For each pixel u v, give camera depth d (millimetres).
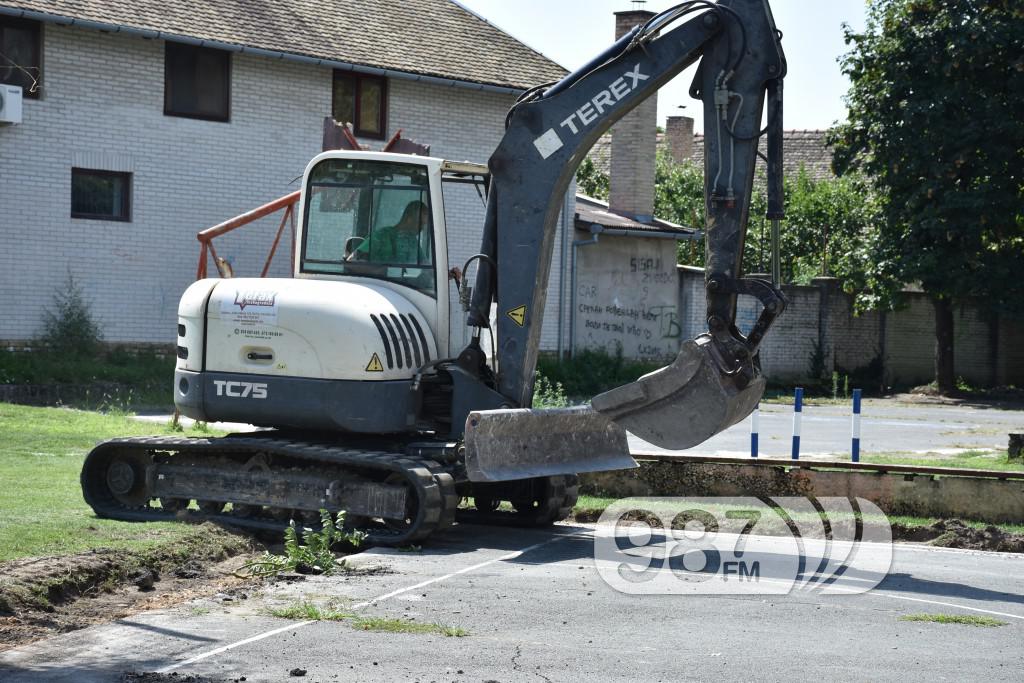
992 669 7316
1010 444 17516
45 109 23438
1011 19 32656
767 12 10328
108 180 24594
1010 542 11984
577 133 11188
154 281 25016
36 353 22969
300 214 12266
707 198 10359
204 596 9000
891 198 34594
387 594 9133
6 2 22344
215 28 25469
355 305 11391
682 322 33906
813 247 43531
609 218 33000
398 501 11023
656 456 14625
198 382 11852
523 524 12680
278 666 7129
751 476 14297
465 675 7004
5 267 23000
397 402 11414
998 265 33000
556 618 8445
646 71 10898
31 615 8094
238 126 26125
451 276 12203
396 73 27734
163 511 12102
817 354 36594
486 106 30125
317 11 28328
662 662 7344
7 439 16125
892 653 7660
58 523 10484
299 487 11469
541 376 29312
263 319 11602
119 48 24391
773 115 10273
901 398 33875
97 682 6734
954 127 32938
